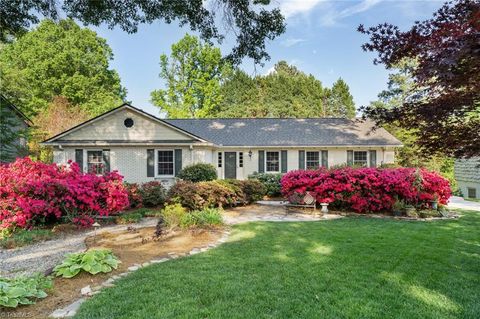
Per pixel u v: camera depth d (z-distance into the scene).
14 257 5.27
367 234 6.82
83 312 3.08
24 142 19.33
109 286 3.79
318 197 10.47
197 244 5.91
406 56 3.68
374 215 9.78
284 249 5.55
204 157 15.99
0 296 3.14
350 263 4.73
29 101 26.98
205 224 7.41
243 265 4.60
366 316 3.05
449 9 3.32
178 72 35.47
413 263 4.75
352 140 17.80
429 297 3.51
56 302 3.35
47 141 15.52
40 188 7.22
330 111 43.53
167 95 35.78
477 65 3.03
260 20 9.89
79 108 26.09
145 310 3.13
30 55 27.97
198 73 35.41
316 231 7.15
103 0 9.19
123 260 4.87
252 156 17.83
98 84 31.36
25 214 7.03
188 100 35.22
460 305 3.31
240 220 8.84
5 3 9.28
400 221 8.73
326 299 3.44
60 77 28.92
